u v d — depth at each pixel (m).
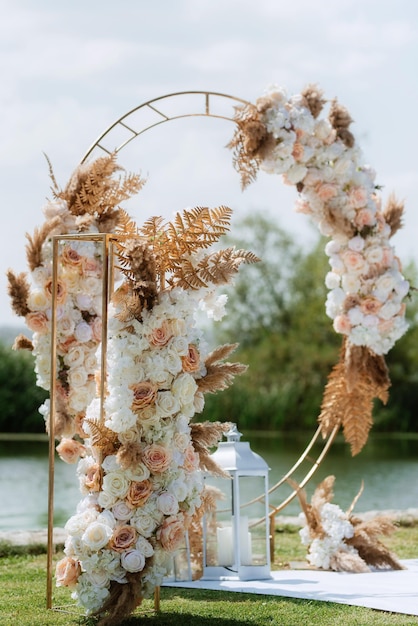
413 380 22.55
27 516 9.24
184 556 5.52
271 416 23.56
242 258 4.62
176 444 4.44
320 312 24.52
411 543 7.16
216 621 4.38
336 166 6.23
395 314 6.42
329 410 6.41
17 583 5.47
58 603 4.88
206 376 4.58
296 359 24.11
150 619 4.45
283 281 25.02
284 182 6.30
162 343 4.39
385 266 6.39
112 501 4.39
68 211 5.44
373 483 12.03
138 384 4.38
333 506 6.14
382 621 4.31
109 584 4.39
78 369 5.50
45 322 5.41
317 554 6.02
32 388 21.19
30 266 5.41
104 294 4.50
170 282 4.58
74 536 4.38
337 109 6.27
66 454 5.49
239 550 5.50
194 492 4.55
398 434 22.28
